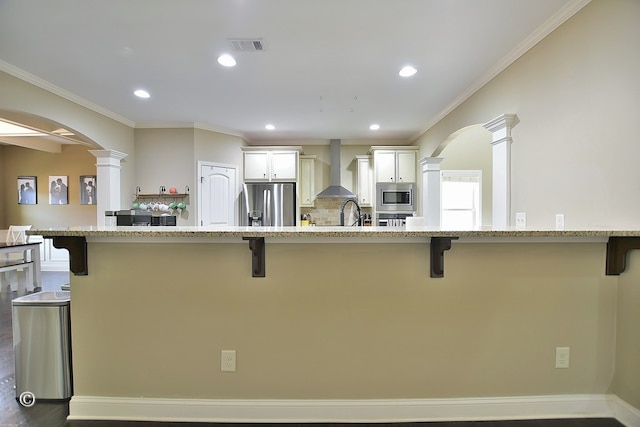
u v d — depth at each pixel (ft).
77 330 5.84
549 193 7.20
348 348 5.86
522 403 5.86
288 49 8.34
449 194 19.15
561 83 6.84
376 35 7.68
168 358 5.83
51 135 16.38
